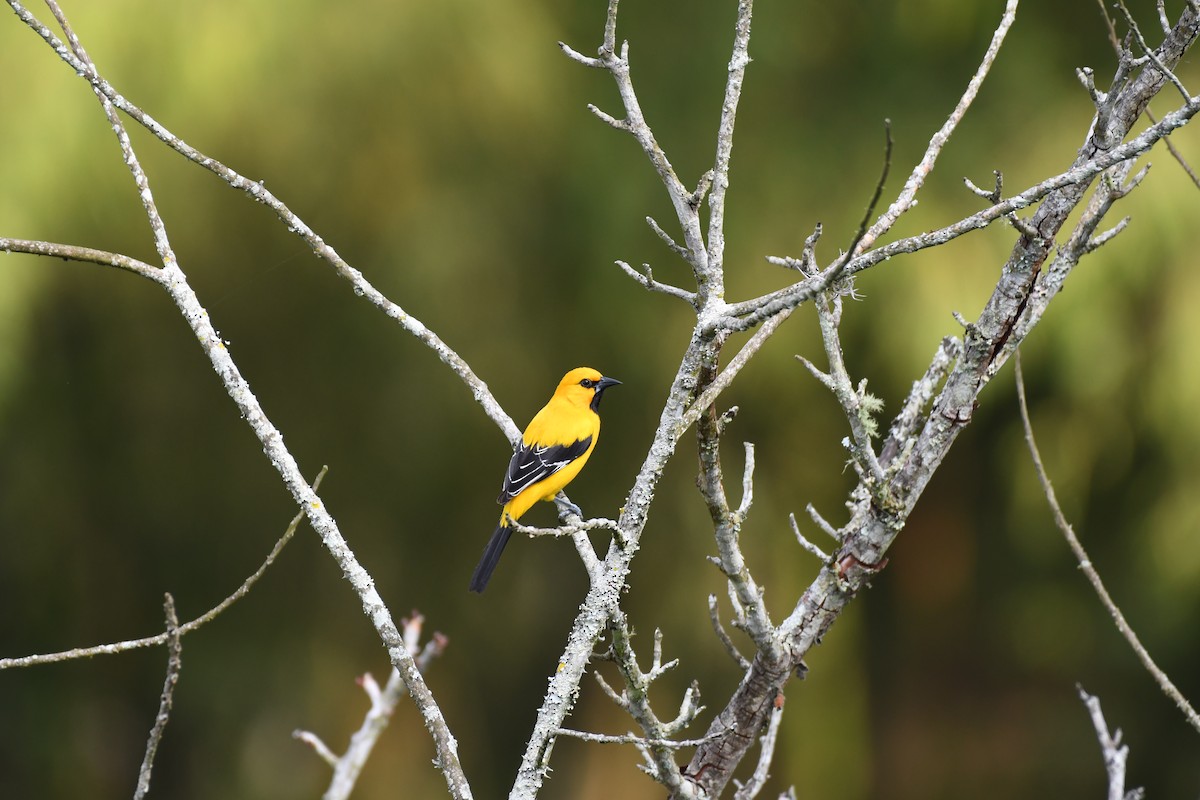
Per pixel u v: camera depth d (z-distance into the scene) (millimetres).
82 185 11922
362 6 12344
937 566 17156
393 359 13750
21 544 15758
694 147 13555
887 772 17453
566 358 14078
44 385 14047
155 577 16125
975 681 17594
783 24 13805
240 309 13531
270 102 12070
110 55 11711
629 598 14867
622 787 15562
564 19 13445
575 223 13578
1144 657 4480
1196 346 13055
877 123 14016
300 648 15812
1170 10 13547
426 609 15461
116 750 16578
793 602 14523
